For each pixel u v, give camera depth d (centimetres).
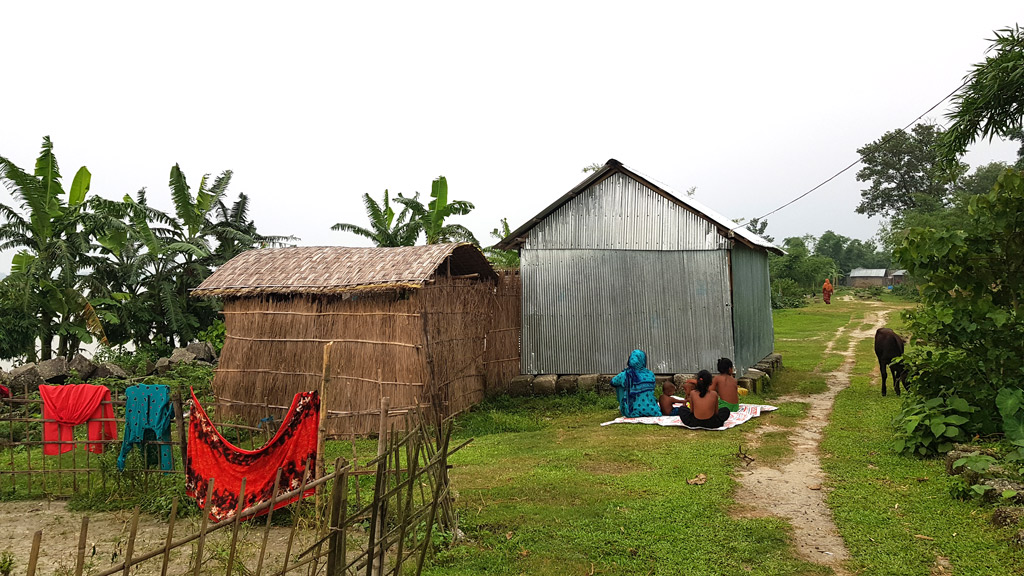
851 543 543
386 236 2292
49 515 689
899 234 4059
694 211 1379
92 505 713
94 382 1373
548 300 1448
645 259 1409
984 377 816
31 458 921
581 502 664
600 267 1430
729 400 1086
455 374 1190
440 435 621
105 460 750
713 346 1365
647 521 605
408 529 532
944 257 839
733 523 596
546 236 1463
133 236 1778
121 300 1817
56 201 1659
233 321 1147
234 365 1130
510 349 1435
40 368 1417
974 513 582
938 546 527
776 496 682
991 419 790
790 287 4612
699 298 1377
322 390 633
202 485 664
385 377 1054
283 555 552
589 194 1448
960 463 664
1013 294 813
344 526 420
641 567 509
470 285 1292
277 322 1119
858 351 2092
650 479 741
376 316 1071
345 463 422
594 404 1279
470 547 553
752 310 1567
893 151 5391
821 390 1382
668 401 1151
